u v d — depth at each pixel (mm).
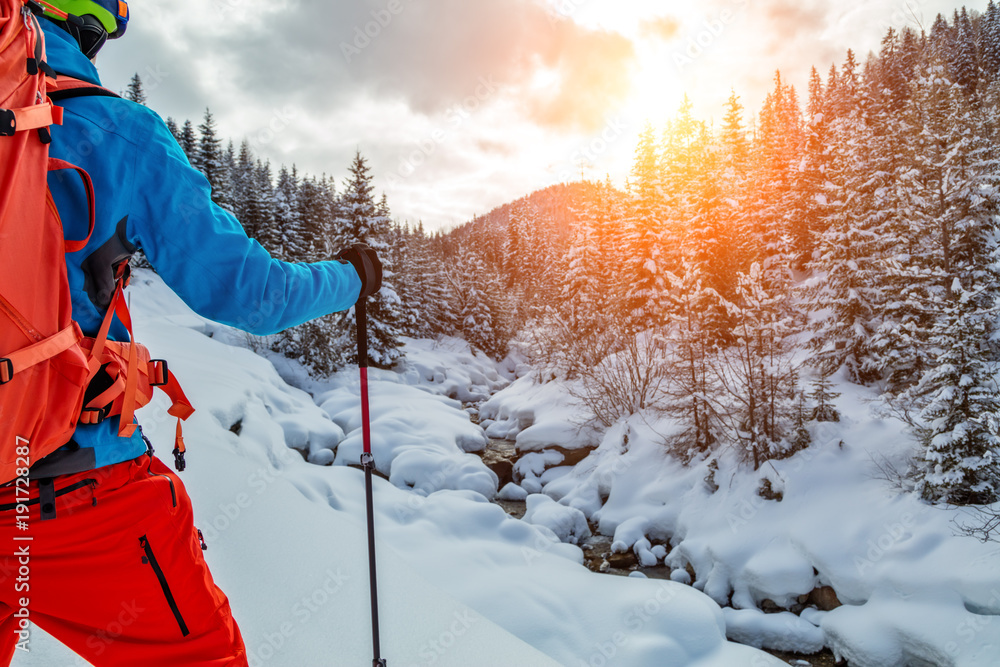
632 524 11797
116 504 905
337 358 24812
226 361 17125
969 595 6957
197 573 1035
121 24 1089
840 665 7598
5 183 683
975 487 8031
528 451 17469
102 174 822
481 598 5828
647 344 17188
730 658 5750
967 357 8367
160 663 1003
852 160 19688
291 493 4797
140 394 989
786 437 11180
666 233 24188
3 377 672
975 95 28828
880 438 10227
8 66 717
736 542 9750
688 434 13039
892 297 14844
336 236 28922
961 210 14312
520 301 47781
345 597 3262
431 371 31891
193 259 901
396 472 13250
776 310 12305
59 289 760
